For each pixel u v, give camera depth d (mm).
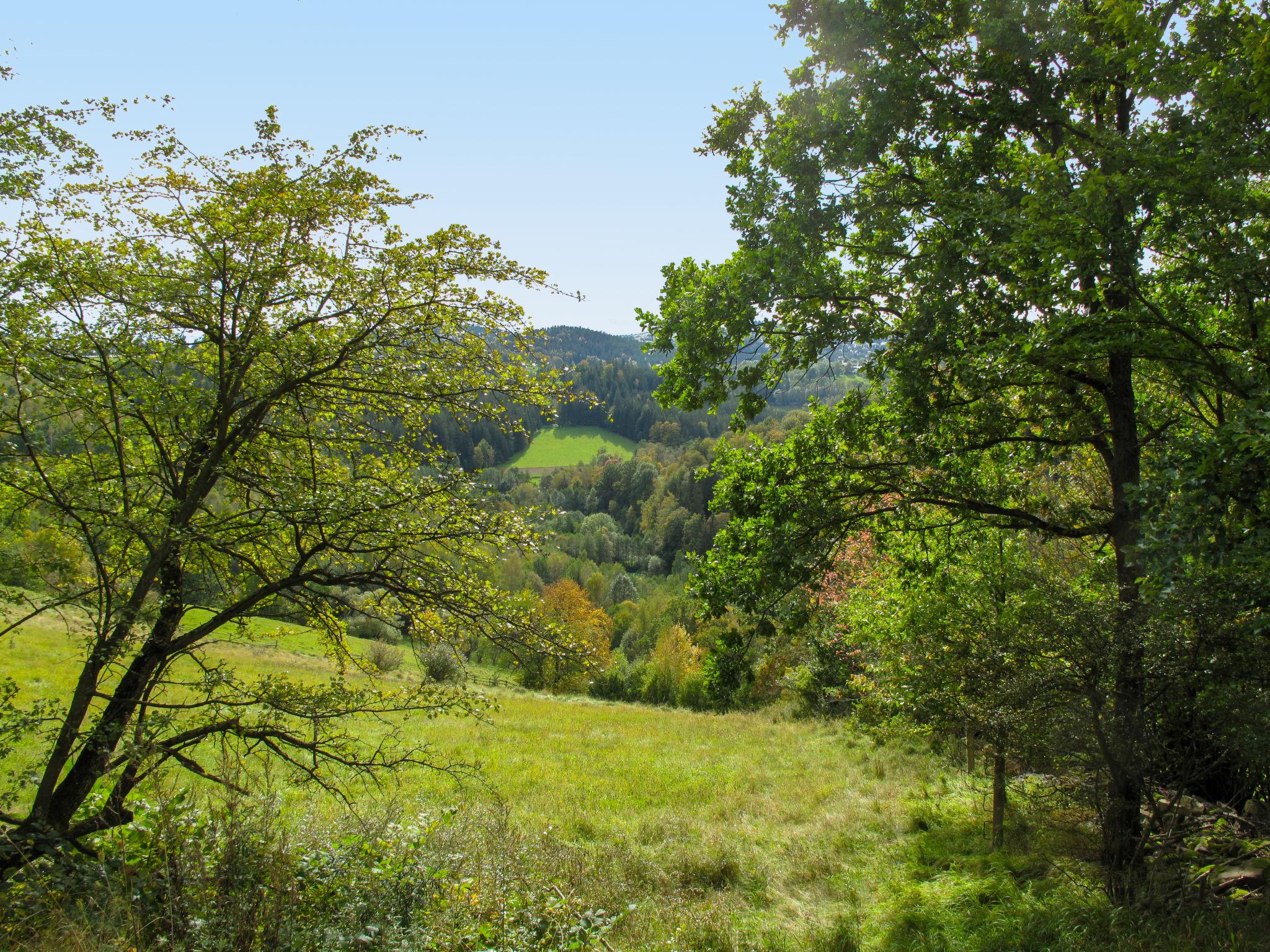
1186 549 5031
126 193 6305
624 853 9984
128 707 6113
